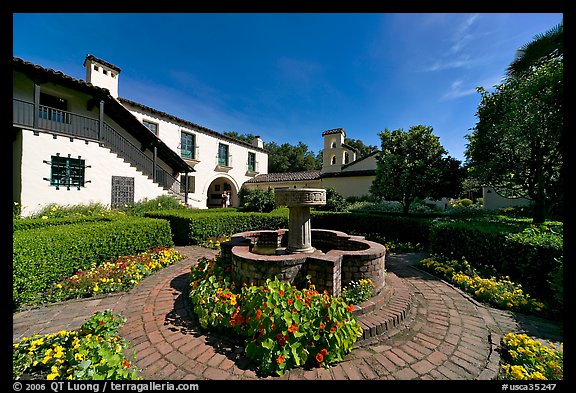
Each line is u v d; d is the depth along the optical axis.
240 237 4.80
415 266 5.43
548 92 5.25
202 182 15.37
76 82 8.13
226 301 2.77
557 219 7.47
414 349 2.46
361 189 14.93
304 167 36.28
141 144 11.66
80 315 3.05
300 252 4.03
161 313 3.13
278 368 2.09
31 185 7.00
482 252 4.64
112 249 4.88
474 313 3.26
